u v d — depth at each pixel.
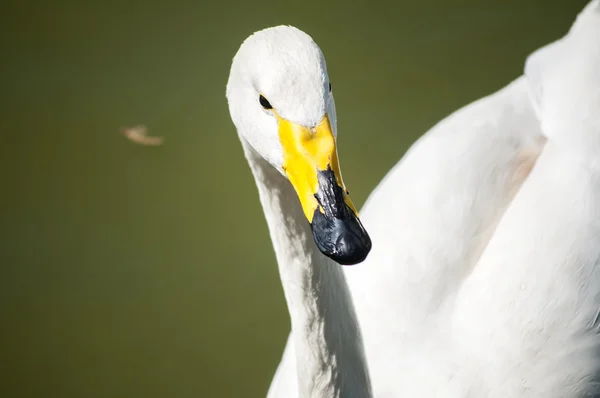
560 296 7.15
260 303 10.44
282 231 5.91
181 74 12.63
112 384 9.74
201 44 12.91
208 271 10.81
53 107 12.38
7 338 10.28
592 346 7.18
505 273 7.29
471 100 11.90
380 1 13.18
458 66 12.30
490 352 7.19
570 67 7.96
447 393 7.18
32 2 13.55
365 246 4.58
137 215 11.38
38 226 11.27
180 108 12.30
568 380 7.15
